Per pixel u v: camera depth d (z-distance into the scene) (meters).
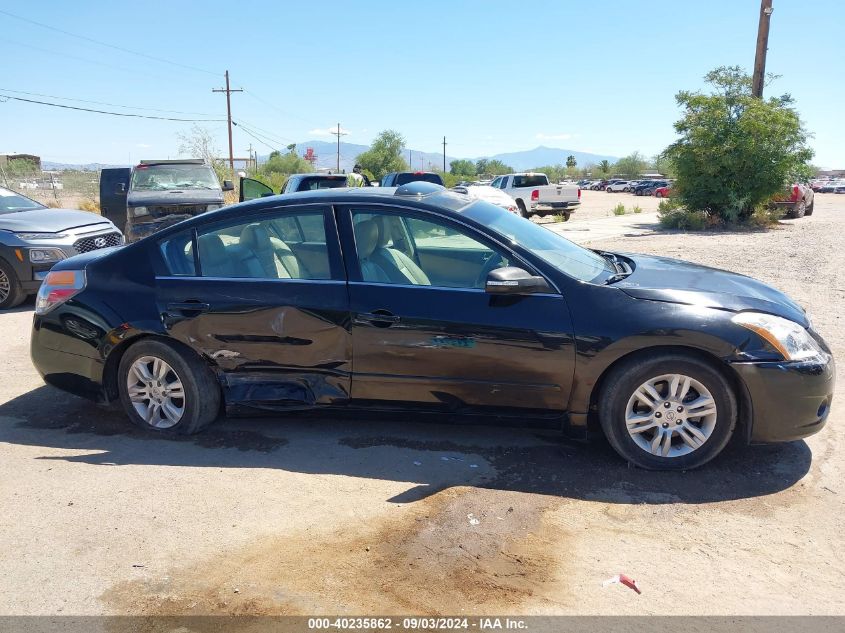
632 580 2.89
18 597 2.80
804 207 23.20
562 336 3.81
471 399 4.02
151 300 4.37
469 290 3.98
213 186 13.93
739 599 2.76
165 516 3.43
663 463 3.85
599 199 50.03
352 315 4.07
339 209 4.24
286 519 3.40
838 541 3.18
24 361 6.25
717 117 18.47
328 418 4.33
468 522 3.35
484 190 17.81
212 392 4.41
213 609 2.71
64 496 3.64
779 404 3.69
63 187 33.00
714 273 4.45
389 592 2.80
